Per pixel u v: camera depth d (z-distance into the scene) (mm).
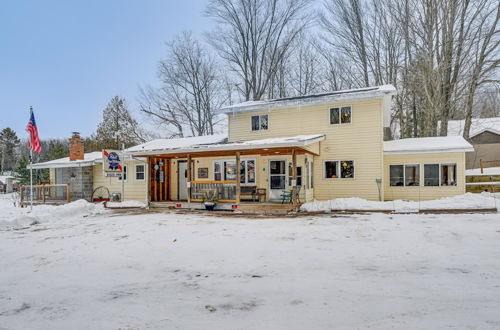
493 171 17297
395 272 4598
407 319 3074
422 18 21969
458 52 20578
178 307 3584
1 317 3471
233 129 17234
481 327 2859
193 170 16859
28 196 21141
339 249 6043
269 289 4059
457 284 4027
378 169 13984
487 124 23266
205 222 10289
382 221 9305
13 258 6141
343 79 28375
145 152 14250
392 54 25672
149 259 5742
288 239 7090
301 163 14461
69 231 9203
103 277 4785
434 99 21125
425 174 14023
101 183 19547
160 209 14383
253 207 12547
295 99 16500
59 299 3951
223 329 3002
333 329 2914
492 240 6391
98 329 3105
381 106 13969
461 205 10953
